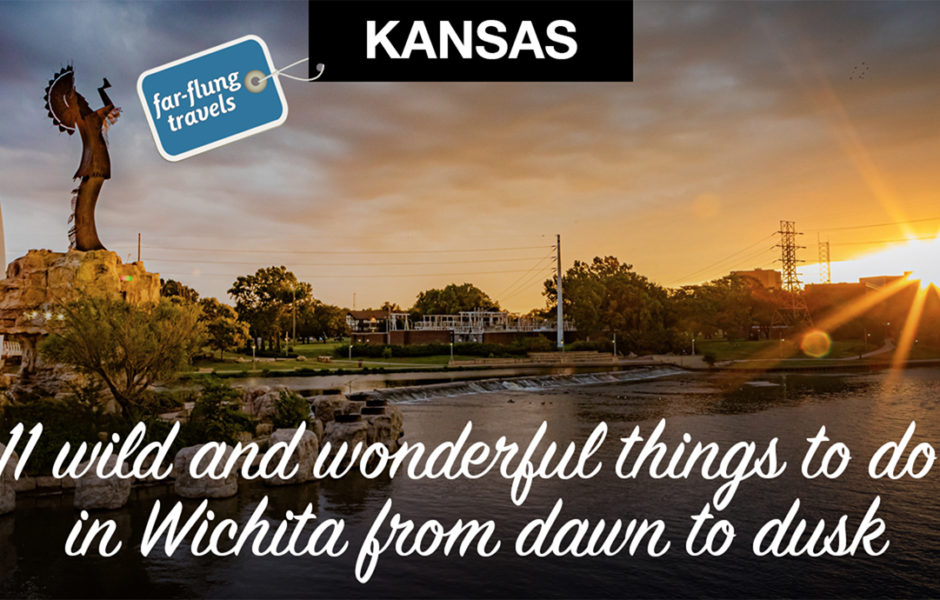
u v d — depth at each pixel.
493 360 116.06
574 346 133.62
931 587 19.59
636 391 76.81
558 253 135.00
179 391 37.69
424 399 66.75
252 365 93.94
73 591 18.44
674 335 137.88
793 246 168.75
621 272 169.50
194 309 36.16
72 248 43.62
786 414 55.91
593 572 20.45
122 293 44.06
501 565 20.94
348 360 111.00
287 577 19.73
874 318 153.25
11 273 42.34
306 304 162.88
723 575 20.34
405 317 144.75
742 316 163.00
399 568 20.56
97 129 44.06
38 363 41.41
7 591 18.31
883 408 60.00
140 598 18.09
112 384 33.47
